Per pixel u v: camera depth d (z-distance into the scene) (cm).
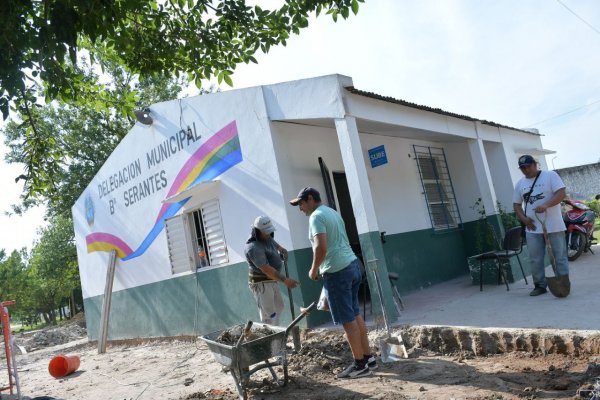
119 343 1279
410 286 1001
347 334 551
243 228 881
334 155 937
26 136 700
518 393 432
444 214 1179
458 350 593
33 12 478
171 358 914
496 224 1028
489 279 924
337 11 591
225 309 938
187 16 640
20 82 463
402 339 629
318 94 761
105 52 682
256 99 841
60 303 4772
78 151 2548
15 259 4584
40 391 820
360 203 716
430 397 454
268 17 617
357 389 511
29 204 2545
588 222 1053
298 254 793
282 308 728
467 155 1204
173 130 1034
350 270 546
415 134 1034
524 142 1329
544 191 704
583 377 438
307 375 589
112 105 757
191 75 680
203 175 962
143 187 1145
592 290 694
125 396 676
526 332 543
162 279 1106
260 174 841
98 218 1352
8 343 644
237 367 517
